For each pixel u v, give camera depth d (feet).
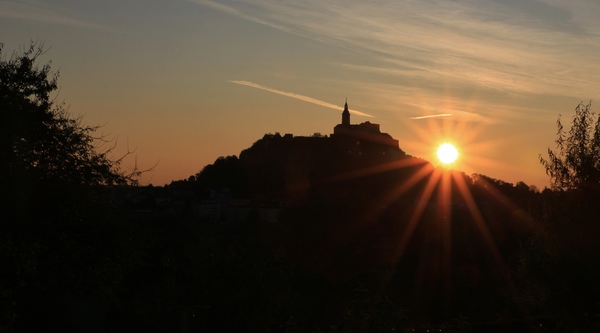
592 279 45.83
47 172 42.63
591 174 48.29
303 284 79.97
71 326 41.86
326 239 121.39
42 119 43.24
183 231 66.54
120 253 43.88
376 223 129.49
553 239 47.60
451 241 89.30
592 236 46.50
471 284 78.38
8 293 35.96
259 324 43.21
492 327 44.88
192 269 43.75
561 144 50.55
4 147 39.65
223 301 42.96
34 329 40.88
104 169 44.62
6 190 39.52
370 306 24.81
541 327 31.24
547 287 47.06
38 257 40.78
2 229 39.50
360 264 111.86
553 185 49.83
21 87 43.68
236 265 44.14
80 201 42.73
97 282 42.04
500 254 85.56
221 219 222.28
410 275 95.40
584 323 45.47
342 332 24.16
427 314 76.33
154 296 42.50
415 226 130.21
